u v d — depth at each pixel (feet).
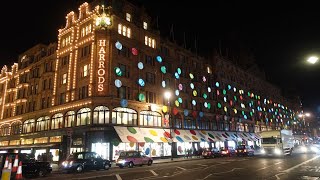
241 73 244.83
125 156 95.55
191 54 183.01
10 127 178.60
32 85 167.43
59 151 124.47
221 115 198.80
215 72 203.72
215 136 179.01
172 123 153.28
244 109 235.61
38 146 134.82
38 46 173.78
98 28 127.03
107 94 120.16
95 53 126.00
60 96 141.28
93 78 122.93
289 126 346.54
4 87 199.93
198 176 61.05
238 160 112.57
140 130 129.59
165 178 58.75
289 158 121.19
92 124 117.08
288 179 52.70
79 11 144.05
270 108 295.89
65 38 148.97
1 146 178.91
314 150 184.65
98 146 117.08
